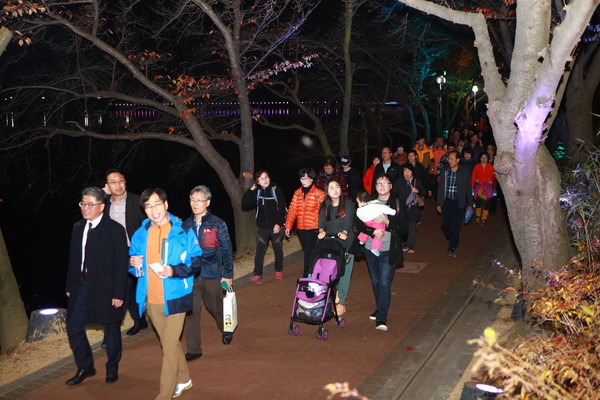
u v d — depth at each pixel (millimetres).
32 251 31172
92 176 17375
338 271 8047
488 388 5184
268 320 8836
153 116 17578
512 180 7547
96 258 6488
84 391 6590
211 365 7211
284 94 25203
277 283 10914
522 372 3678
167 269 5883
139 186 34312
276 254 11141
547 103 6219
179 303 6055
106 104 16500
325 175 11945
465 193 12383
